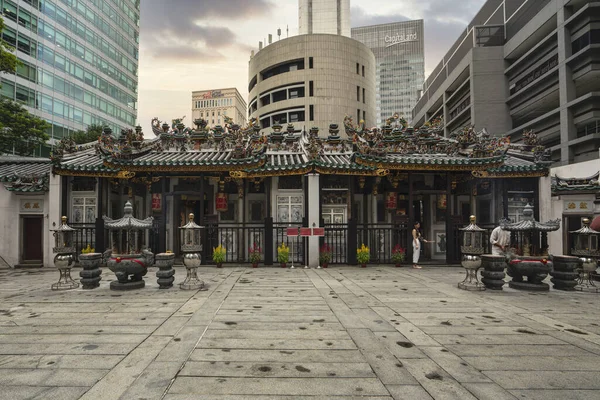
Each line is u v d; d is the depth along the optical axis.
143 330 6.82
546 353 5.75
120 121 60.28
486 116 47.03
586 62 33.97
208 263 16.84
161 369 5.06
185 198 19.38
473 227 10.94
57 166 16.38
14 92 39.47
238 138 16.77
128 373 4.93
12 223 17.03
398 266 16.56
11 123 26.77
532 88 41.75
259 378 4.79
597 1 34.47
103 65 55.56
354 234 16.81
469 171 17.83
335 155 19.12
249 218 18.66
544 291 10.63
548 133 40.19
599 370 5.12
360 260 16.28
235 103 137.12
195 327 7.00
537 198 18.38
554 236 18.17
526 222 10.77
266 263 16.45
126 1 63.28
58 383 4.63
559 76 36.56
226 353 5.67
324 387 4.54
